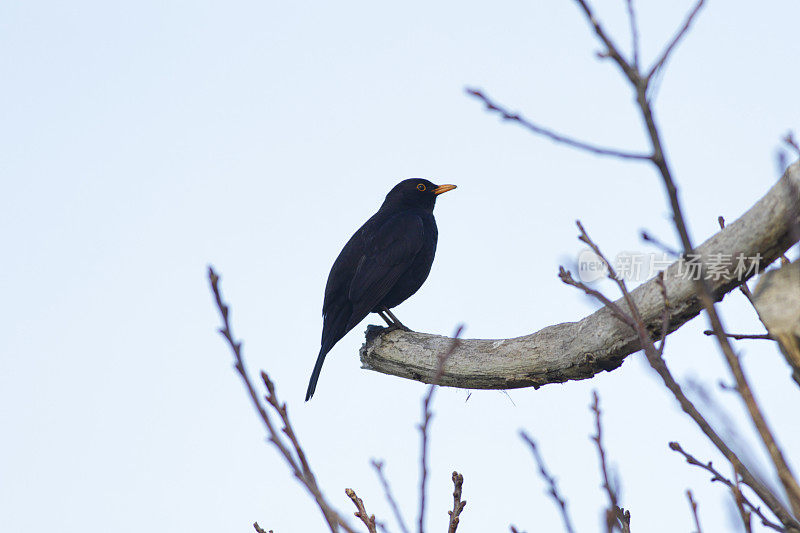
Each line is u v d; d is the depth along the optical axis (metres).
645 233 4.21
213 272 3.90
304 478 3.99
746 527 4.31
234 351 3.94
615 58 3.79
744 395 4.04
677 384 4.57
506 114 4.00
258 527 5.27
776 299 5.51
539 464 4.49
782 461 3.94
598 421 4.49
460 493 5.23
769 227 6.15
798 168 5.90
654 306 7.30
